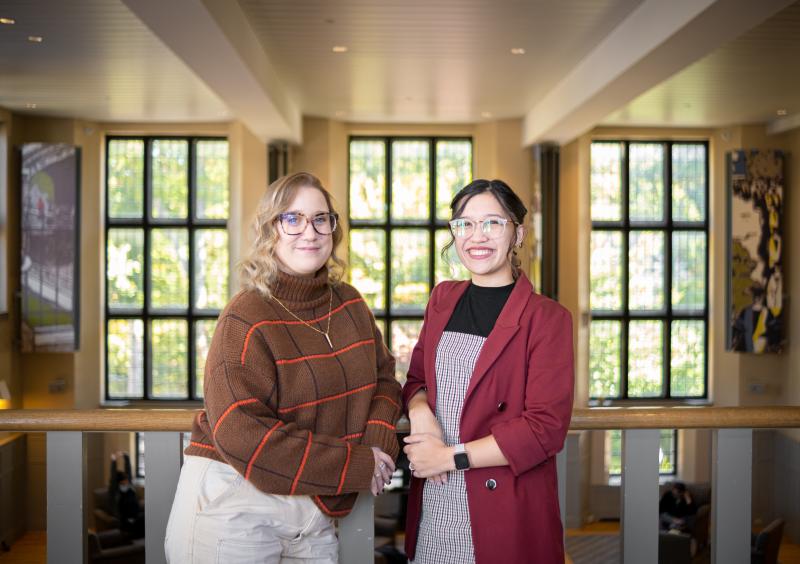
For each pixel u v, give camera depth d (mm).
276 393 1631
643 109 10477
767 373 11625
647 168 12312
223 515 1620
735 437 1957
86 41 7004
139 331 11984
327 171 11625
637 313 12391
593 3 6066
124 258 11938
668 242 12336
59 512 1915
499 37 7062
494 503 1688
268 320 1642
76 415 1867
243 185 11430
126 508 9125
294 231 1683
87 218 11477
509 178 11672
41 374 10953
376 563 7695
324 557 1723
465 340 1778
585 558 8930
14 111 10633
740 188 11141
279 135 10586
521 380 1716
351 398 1713
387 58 7844
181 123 11695
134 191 11922
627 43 6477
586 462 11117
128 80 8664
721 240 12094
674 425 1905
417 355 1901
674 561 7633
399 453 1938
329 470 1599
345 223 12000
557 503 1741
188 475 1675
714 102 9945
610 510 11133
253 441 1552
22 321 10469
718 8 4848
